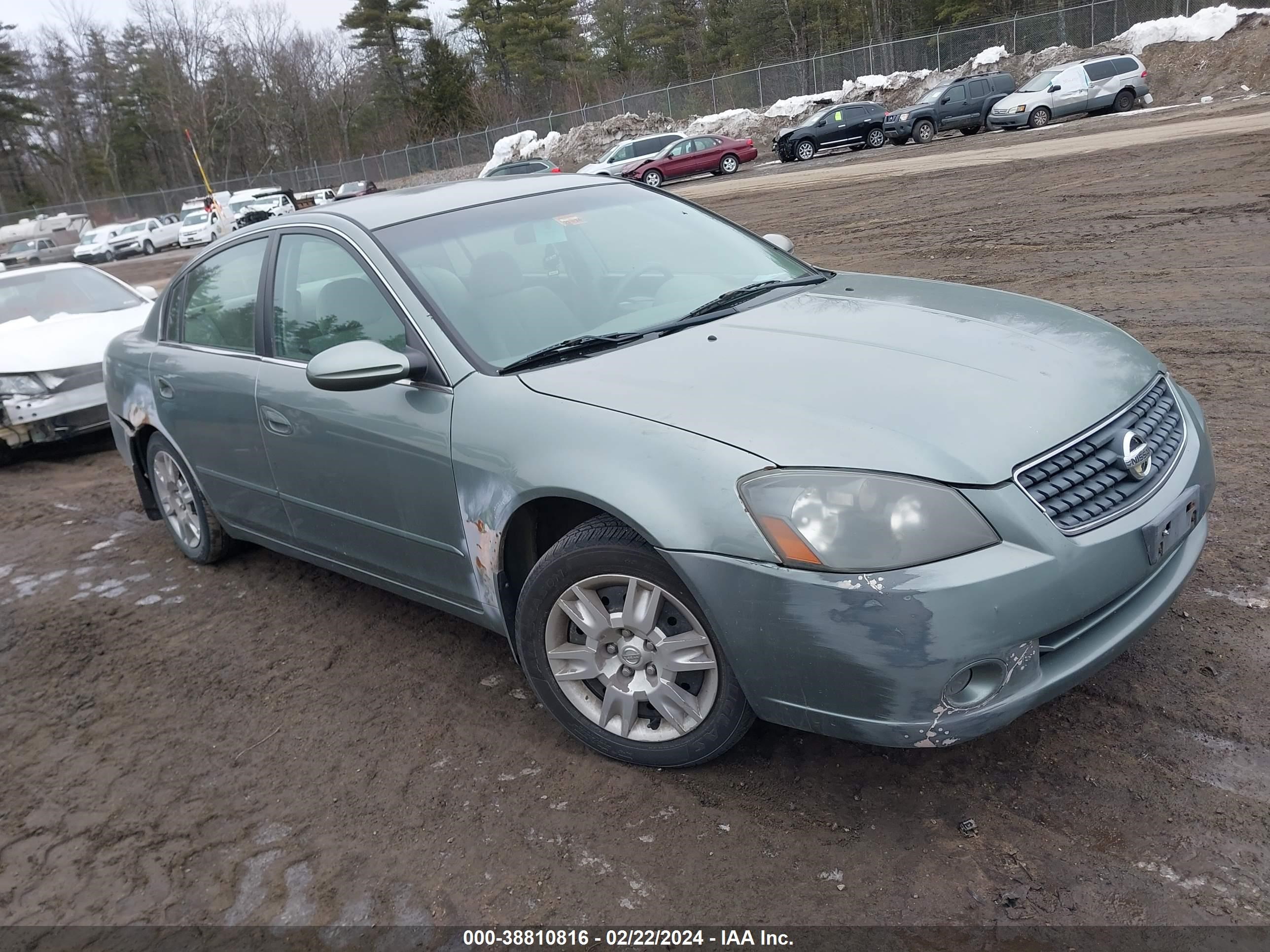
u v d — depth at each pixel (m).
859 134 30.17
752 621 2.32
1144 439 2.55
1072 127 24.27
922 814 2.48
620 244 3.63
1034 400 2.47
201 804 2.92
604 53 68.81
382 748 3.08
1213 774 2.49
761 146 38.09
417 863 2.54
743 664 2.39
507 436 2.75
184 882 2.59
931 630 2.14
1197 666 2.93
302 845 2.67
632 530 2.57
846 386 2.53
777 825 2.51
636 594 2.60
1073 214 11.40
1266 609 3.17
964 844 2.36
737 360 2.74
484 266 3.31
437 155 53.88
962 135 29.08
